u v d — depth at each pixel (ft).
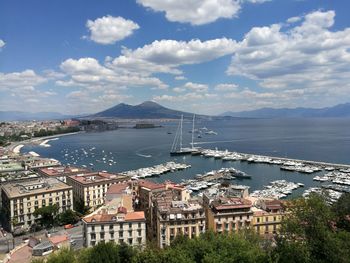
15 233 642.22
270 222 536.83
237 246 330.13
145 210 639.76
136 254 368.48
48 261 360.69
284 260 294.66
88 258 364.79
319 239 306.35
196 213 510.17
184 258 309.63
